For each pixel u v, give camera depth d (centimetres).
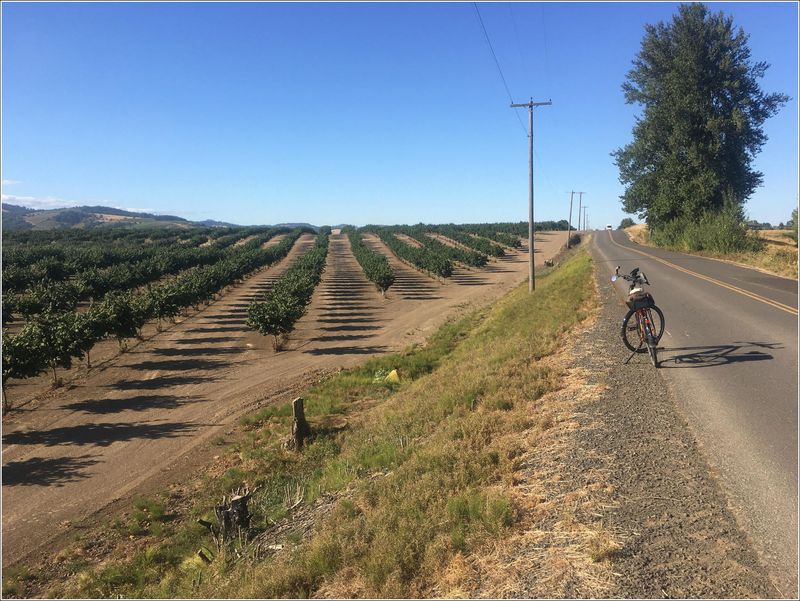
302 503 720
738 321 1109
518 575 344
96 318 1883
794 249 3288
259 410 1430
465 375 1014
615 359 858
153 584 633
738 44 4081
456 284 4722
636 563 336
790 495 402
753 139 4244
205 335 2544
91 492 967
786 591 299
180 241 9438
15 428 1318
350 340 2453
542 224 13600
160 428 1313
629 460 485
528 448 557
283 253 7912
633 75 4769
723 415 575
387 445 777
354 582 394
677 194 4284
